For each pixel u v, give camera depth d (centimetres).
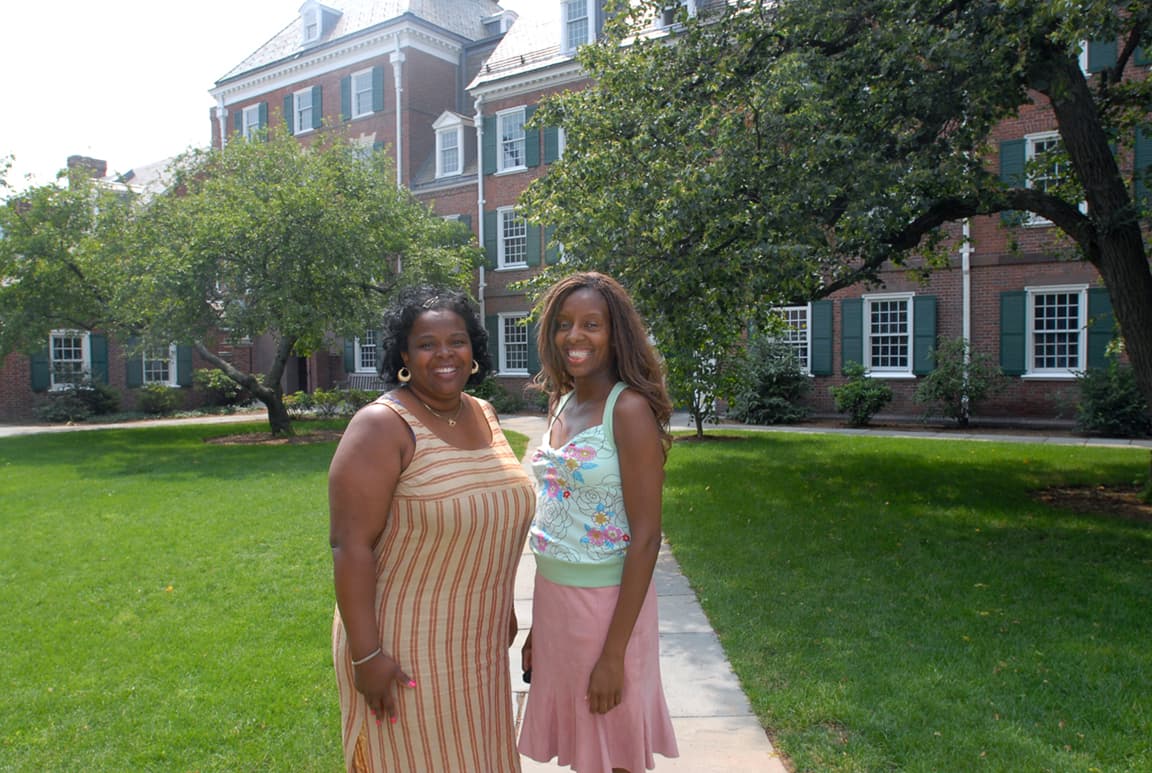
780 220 693
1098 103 877
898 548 651
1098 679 387
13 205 1720
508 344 2419
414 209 1858
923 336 1797
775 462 1155
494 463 229
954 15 748
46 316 1717
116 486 1029
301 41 2908
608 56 874
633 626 223
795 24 798
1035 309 1691
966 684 384
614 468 226
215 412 2470
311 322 1488
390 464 210
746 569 600
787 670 407
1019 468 1055
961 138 734
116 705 379
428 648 218
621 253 734
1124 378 1454
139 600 548
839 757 318
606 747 230
